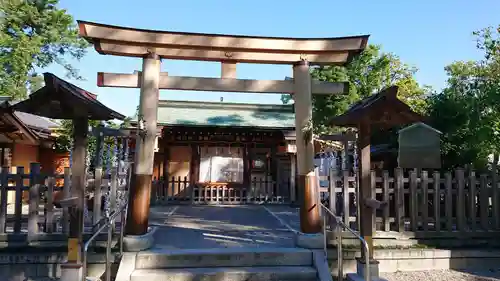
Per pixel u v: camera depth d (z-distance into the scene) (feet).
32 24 67.87
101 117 16.70
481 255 20.40
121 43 19.74
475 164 28.55
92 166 40.24
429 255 20.03
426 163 25.44
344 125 18.21
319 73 52.75
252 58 20.76
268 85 20.95
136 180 19.01
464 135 29.40
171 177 44.78
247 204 42.50
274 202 42.78
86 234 18.85
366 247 14.90
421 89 60.29
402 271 19.76
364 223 17.21
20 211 18.72
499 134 29.86
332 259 19.07
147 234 19.04
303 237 19.03
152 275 16.38
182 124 41.73
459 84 35.86
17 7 64.28
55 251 18.43
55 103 15.53
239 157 45.62
